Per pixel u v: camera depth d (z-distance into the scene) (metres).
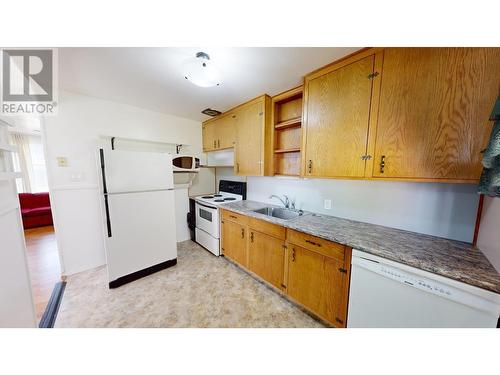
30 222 3.86
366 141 1.31
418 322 0.96
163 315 1.58
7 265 0.95
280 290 1.77
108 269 1.89
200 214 2.91
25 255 1.12
